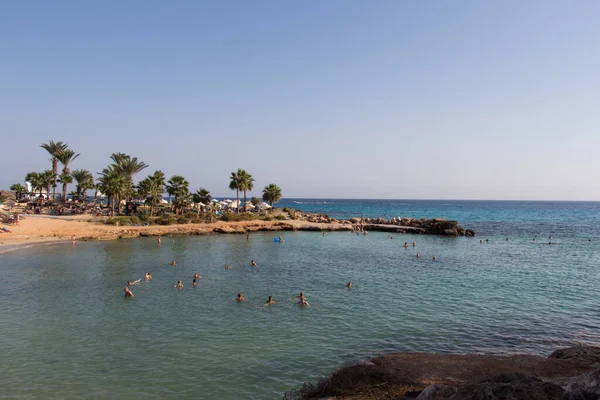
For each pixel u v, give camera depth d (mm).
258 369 18891
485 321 26188
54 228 75812
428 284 37375
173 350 21141
